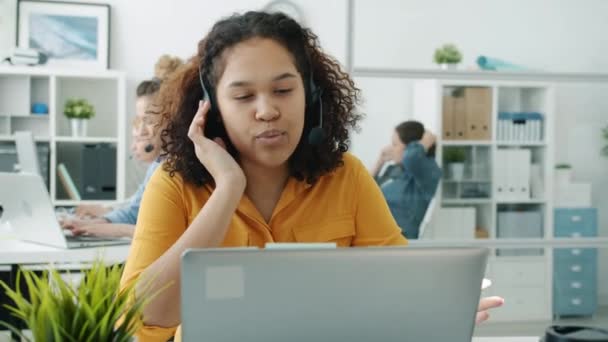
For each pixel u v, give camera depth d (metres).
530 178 4.32
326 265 0.92
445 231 4.18
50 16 5.05
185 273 0.89
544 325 4.20
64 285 0.94
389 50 4.33
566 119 4.35
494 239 4.00
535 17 4.38
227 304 0.90
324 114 1.41
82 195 4.78
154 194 1.34
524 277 4.21
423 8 4.34
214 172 1.29
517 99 4.30
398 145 4.15
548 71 4.39
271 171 1.38
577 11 4.40
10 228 3.00
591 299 4.26
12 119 4.94
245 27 1.27
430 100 4.16
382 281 0.93
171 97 1.40
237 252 0.90
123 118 4.88
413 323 0.95
